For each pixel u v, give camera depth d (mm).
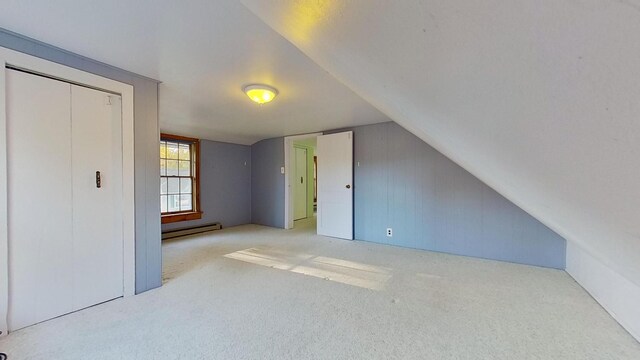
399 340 1620
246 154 5898
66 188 1924
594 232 1035
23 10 1419
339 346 1562
